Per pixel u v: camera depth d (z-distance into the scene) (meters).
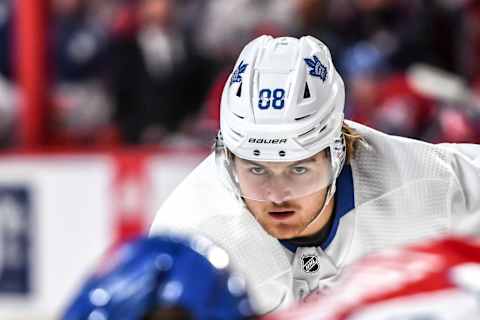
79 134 17.97
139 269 3.37
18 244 17.30
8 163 17.16
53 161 17.11
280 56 6.89
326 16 17.95
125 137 17.95
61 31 17.77
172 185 17.03
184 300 3.32
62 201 17.17
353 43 17.89
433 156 7.66
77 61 17.86
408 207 7.50
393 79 17.34
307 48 6.97
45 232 17.22
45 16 17.69
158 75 17.94
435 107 16.83
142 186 17.02
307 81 6.81
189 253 3.39
